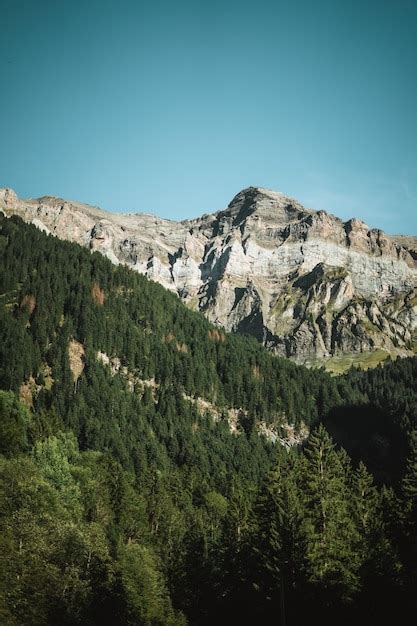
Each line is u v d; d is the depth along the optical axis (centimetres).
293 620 8938
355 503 11250
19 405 15862
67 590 8450
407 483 10819
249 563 9844
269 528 9881
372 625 8669
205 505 15175
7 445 12812
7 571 7962
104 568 9294
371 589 8738
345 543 9669
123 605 9200
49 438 14100
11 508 9256
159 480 15738
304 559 9088
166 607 9938
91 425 19038
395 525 10388
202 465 19512
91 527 10100
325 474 10750
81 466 14225
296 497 10194
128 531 12725
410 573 9112
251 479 19700
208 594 10581
